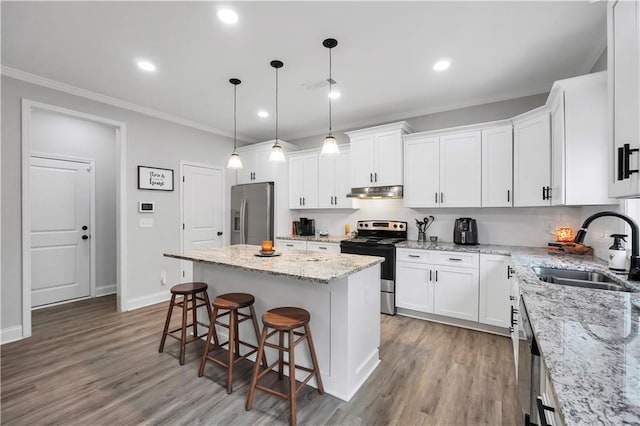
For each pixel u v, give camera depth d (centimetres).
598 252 240
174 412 177
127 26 209
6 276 271
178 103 357
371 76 286
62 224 395
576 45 232
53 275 387
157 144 390
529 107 318
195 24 207
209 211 455
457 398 189
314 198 442
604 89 205
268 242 248
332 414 175
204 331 284
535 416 111
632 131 119
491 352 249
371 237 403
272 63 261
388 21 204
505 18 201
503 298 277
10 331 272
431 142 343
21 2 183
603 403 56
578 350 78
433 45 233
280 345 205
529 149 276
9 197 273
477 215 345
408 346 261
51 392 195
